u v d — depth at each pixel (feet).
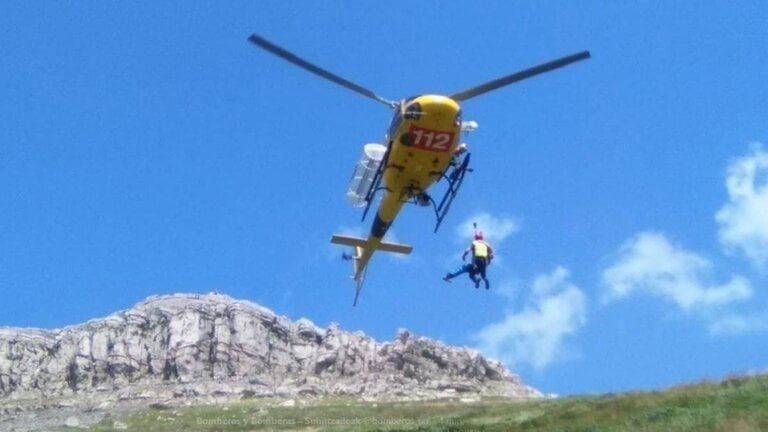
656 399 127.85
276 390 327.06
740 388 121.49
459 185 92.17
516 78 90.27
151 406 299.58
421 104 86.84
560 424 125.08
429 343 375.04
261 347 381.19
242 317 392.68
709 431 96.02
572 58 89.30
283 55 89.35
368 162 96.84
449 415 172.76
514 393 350.23
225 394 322.14
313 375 361.10
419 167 90.79
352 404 273.75
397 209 102.27
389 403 262.88
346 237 118.32
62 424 276.21
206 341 381.60
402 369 360.69
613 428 110.32
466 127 91.09
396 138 89.81
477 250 97.66
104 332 391.04
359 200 97.66
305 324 399.24
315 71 90.48
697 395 122.72
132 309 409.49
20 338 398.83
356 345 375.45
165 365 374.22
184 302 410.11
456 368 366.43
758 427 94.17
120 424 259.19
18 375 375.66
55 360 385.70
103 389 361.10
